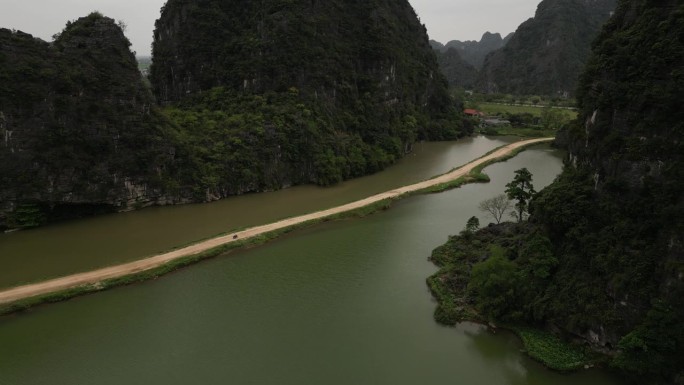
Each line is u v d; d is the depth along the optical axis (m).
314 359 45.91
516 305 49.81
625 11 55.19
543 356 44.03
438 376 43.50
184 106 128.25
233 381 42.91
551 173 116.62
